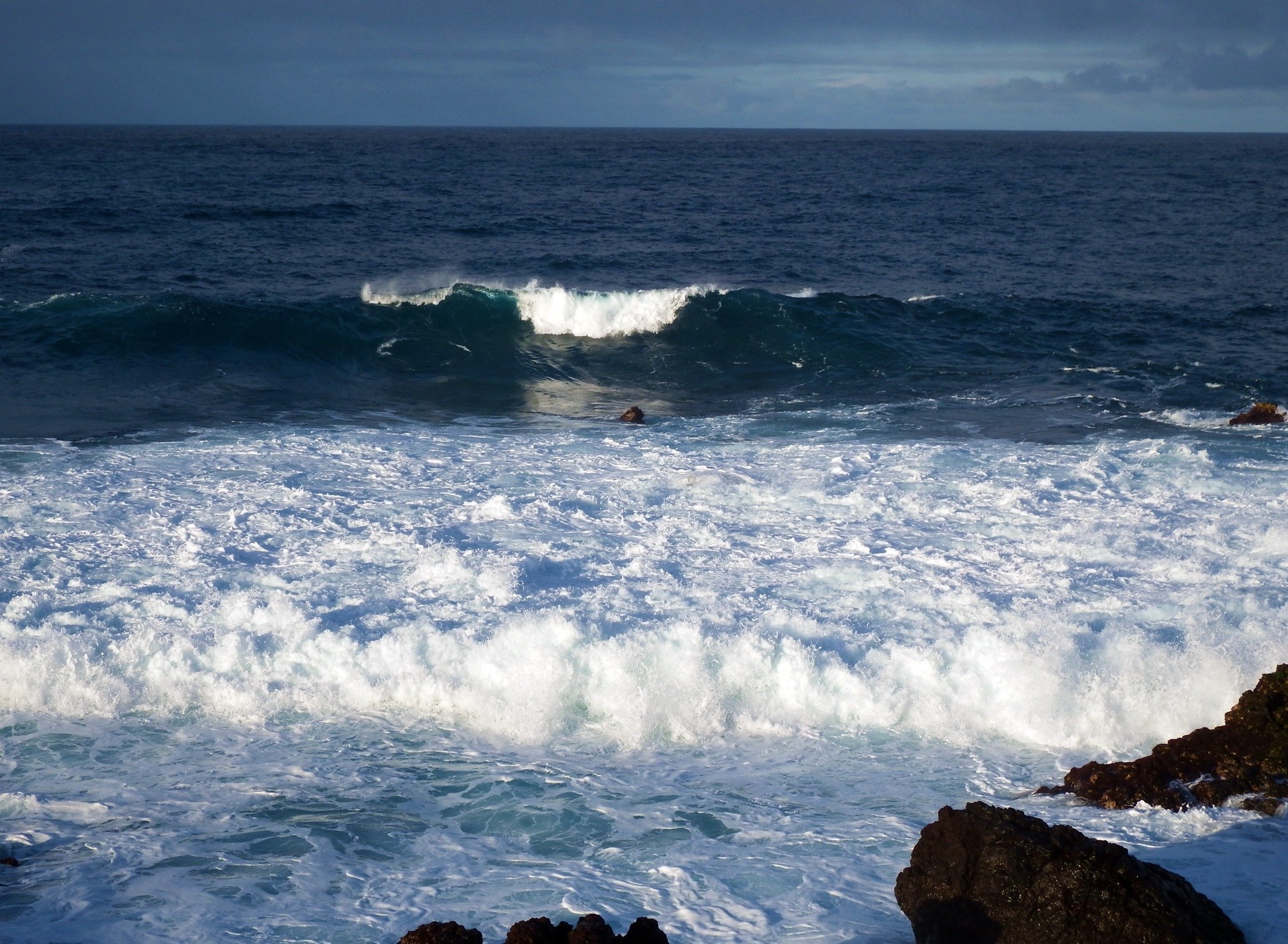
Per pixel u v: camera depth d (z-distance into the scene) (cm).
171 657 830
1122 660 832
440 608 923
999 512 1188
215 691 810
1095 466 1355
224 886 593
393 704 815
